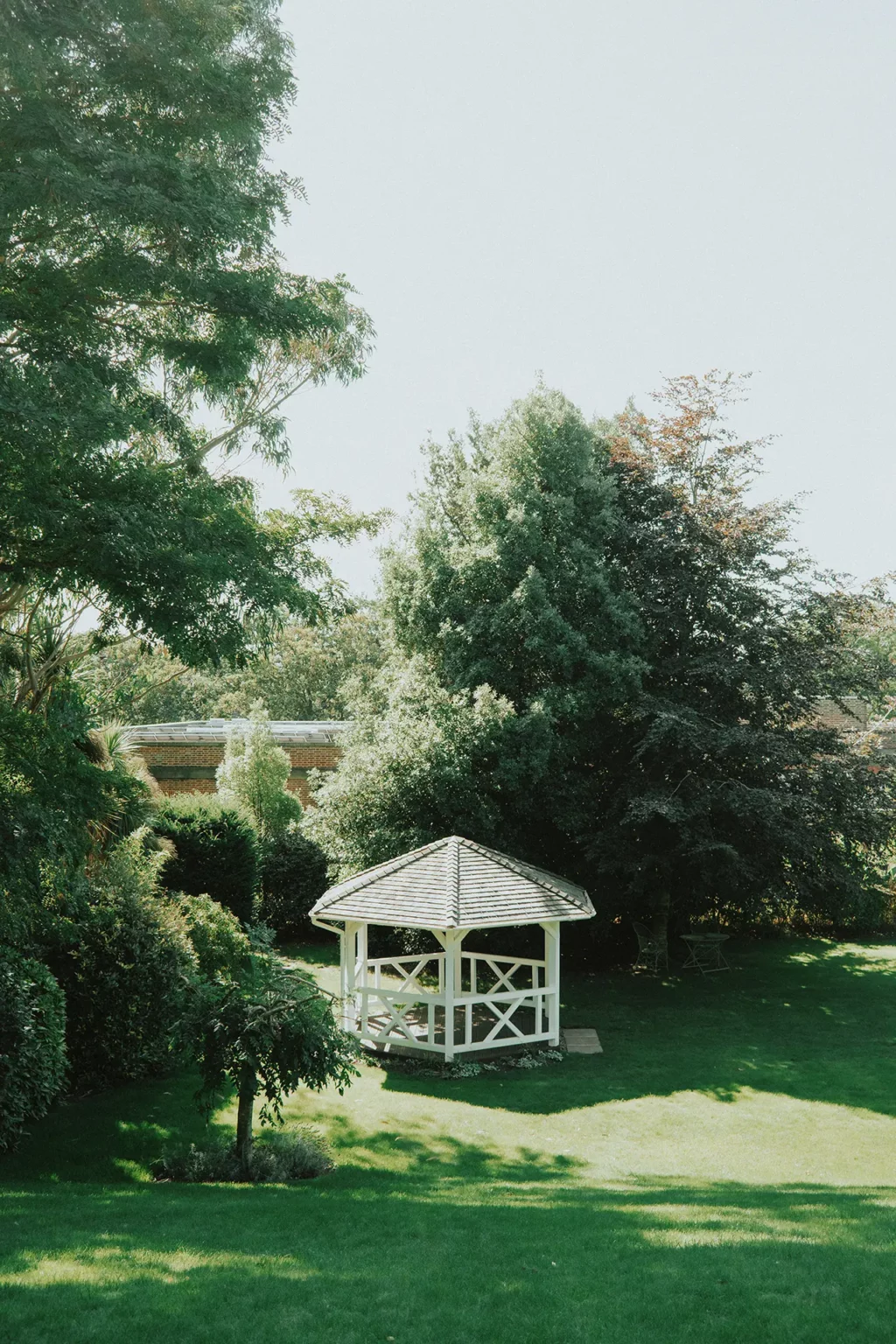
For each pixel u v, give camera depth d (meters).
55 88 9.41
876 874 22.56
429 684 21.86
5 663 13.98
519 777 20.33
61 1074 11.00
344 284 17.52
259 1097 12.37
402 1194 8.91
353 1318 5.48
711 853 19.88
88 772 9.84
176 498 10.18
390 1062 14.53
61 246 10.09
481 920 14.20
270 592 10.02
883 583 21.28
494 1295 5.87
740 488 22.33
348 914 15.02
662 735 19.52
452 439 25.42
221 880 20.16
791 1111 12.55
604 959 22.14
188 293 9.80
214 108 10.00
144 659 30.69
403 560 23.36
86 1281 5.95
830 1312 5.60
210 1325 5.34
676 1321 5.50
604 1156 10.95
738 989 19.38
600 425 25.70
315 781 22.42
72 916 12.35
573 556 21.30
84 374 8.80
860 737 22.89
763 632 21.00
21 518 8.63
